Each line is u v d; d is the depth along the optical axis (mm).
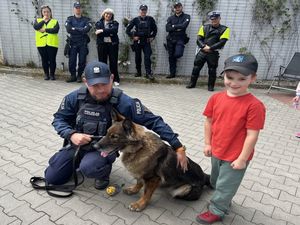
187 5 8508
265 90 8555
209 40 7598
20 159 3590
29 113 5266
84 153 3008
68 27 7570
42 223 2537
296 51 8938
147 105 6289
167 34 8727
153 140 2705
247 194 3205
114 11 8547
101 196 2986
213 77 7891
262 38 8828
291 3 8484
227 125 2383
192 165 2975
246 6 8500
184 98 7109
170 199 3020
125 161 2727
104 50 7727
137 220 2668
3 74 8258
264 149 4445
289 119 6031
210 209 2689
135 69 9094
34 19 8508
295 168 3910
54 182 3023
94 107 2752
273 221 2795
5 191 2936
